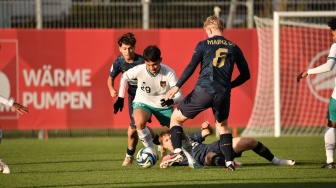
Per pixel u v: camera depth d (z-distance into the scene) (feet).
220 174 103.55
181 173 105.91
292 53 191.42
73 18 188.03
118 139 186.91
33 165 123.24
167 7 189.37
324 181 95.40
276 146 159.84
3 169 109.19
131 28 188.96
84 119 183.93
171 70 112.78
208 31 105.81
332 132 109.70
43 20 187.11
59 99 183.62
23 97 182.80
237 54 104.27
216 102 102.53
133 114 113.50
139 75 112.68
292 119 192.24
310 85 191.93
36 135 199.52
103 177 103.19
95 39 183.73
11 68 182.39
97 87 184.14
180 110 104.63
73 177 103.81
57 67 183.32
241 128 211.82
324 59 192.13
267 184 92.63
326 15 185.06
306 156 135.44
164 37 184.03
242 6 194.59
